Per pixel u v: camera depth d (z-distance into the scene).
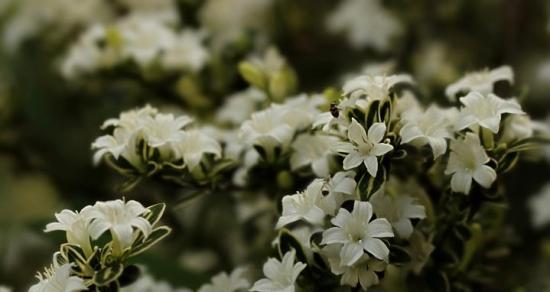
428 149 0.39
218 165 0.41
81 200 0.51
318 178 0.39
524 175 0.47
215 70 0.48
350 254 0.37
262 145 0.41
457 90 0.41
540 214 0.46
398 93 0.45
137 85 0.48
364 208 0.37
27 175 0.54
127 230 0.37
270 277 0.38
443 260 0.40
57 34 0.54
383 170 0.38
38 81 0.52
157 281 0.44
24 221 0.51
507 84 0.44
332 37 0.53
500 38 0.52
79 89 0.51
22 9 0.55
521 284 0.45
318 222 0.38
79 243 0.37
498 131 0.39
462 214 0.40
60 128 0.52
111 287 0.37
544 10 0.51
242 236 0.47
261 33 0.52
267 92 0.44
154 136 0.40
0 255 0.53
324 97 0.41
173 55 0.47
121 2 0.54
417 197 0.40
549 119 0.48
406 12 0.53
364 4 0.53
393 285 0.41
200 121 0.47
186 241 0.49
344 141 0.38
